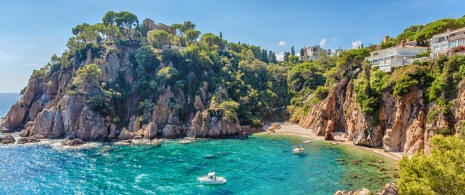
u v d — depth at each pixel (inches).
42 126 4343.0
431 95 2755.9
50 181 2389.3
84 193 2124.8
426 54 3523.6
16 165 2854.3
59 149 3572.8
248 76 6323.8
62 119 4375.0
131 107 4940.9
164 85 5049.2
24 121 5098.4
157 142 3966.5
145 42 6648.6
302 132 4640.8
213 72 5802.2
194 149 3582.7
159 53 5949.8
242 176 2454.5
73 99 4421.8
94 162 2970.0
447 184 1167.0
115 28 6284.5
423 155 1373.0
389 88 3299.7
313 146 3582.7
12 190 2202.3
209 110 4596.5
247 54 7618.1
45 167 2787.9
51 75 5551.2
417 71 2955.2
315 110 4921.3
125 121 4739.2
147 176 2496.3
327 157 2997.0
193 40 6934.1
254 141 4072.3
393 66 3457.2
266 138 4298.7
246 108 5295.3
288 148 3553.2
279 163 2839.6
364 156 2982.3
